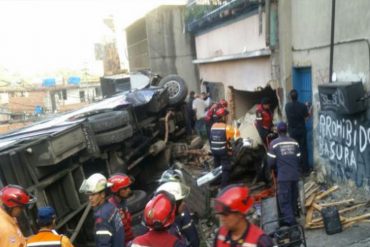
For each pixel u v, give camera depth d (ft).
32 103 165.89
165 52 66.28
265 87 39.42
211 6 49.16
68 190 23.84
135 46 95.50
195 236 14.23
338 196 25.09
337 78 25.89
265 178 31.40
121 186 16.05
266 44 35.24
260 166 31.48
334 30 25.98
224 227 9.86
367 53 22.43
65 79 216.95
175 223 13.29
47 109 157.69
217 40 51.90
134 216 23.98
